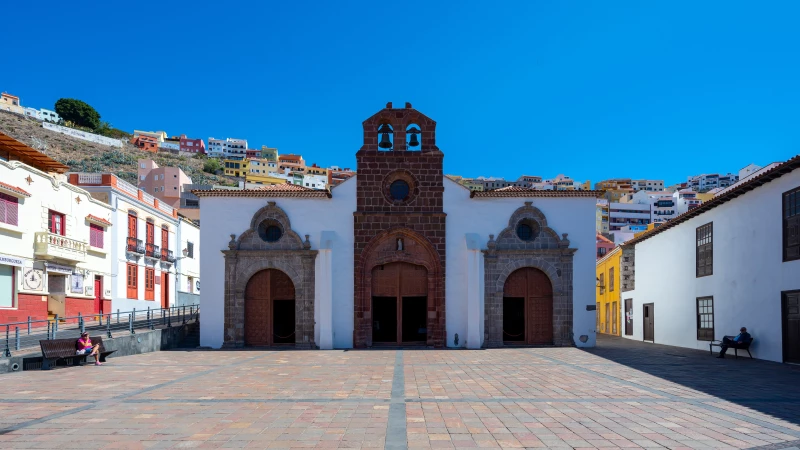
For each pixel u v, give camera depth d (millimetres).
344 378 15227
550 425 9531
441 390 13164
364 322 25406
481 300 25406
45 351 17391
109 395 12547
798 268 18078
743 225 21375
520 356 21250
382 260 25891
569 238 25969
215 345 25094
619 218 112250
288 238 25688
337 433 9062
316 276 25297
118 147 133625
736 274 21812
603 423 9656
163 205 43156
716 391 12883
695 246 25391
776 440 8500
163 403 11570
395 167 26234
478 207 26125
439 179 26234
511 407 11062
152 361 19688
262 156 165750
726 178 173250
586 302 25688
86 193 31828
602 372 16391
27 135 108750
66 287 29672
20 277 26094
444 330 25328
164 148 158125
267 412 10656
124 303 35781
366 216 25797
